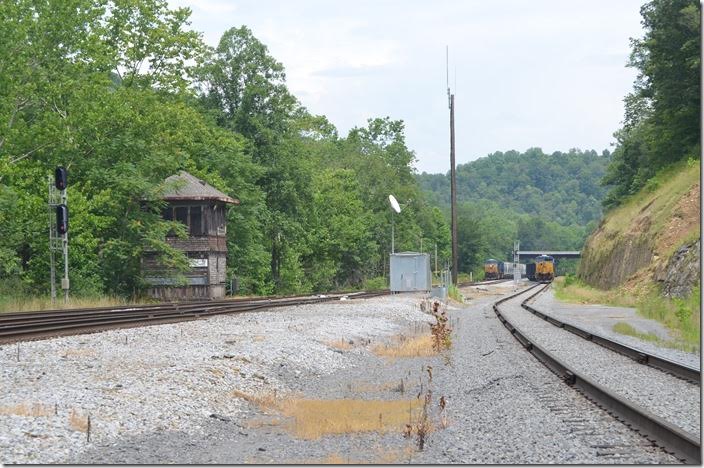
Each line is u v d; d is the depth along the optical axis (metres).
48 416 10.66
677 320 29.77
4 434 9.52
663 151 71.62
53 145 41.88
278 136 71.12
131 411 11.53
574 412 11.43
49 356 16.12
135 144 45.81
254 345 20.08
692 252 39.06
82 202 41.06
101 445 9.85
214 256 51.81
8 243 40.62
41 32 41.53
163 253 47.62
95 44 43.69
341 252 93.12
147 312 28.61
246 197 62.22
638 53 79.19
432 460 8.82
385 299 47.88
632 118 93.19
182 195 50.41
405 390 14.91
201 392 13.57
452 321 33.44
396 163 118.12
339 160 109.19
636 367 17.17
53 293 33.72
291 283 75.44
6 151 41.03
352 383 16.17
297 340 22.03
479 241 172.50
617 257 62.53
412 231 118.44
